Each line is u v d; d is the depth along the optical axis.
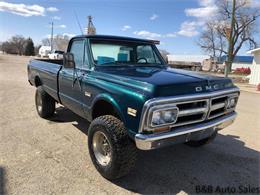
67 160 3.94
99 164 3.49
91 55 4.07
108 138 3.23
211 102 3.36
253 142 5.17
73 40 4.60
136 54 4.69
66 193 3.09
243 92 15.23
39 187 3.18
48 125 5.60
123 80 3.28
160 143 2.93
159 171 3.76
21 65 25.23
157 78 3.23
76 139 4.83
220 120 3.58
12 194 3.01
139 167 3.86
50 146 4.46
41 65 5.98
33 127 5.43
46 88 5.70
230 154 4.48
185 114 3.06
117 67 4.16
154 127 2.84
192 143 4.71
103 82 3.55
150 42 5.03
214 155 4.41
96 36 4.28
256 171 3.88
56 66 5.19
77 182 3.33
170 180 3.52
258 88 16.94
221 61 53.47
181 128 3.08
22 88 10.44
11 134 4.96
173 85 3.01
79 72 4.20
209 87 3.37
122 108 3.12
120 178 3.48
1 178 3.34
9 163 3.76
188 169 3.87
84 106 4.04
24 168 3.63
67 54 4.29
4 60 33.03
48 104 5.89
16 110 6.77
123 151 3.13
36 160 3.90
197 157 4.31
